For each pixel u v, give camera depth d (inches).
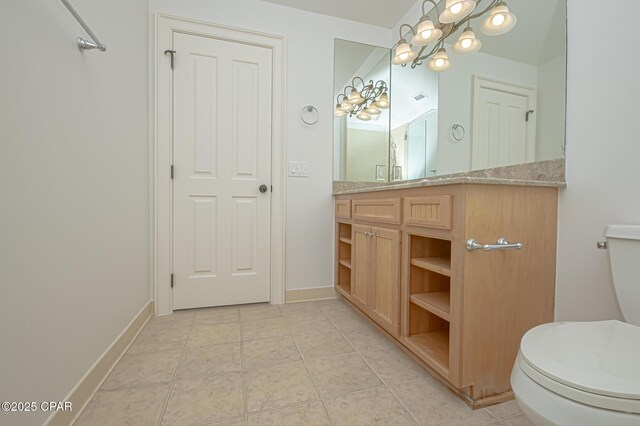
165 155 74.8
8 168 28.5
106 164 50.2
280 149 84.3
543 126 50.0
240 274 82.1
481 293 41.0
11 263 28.7
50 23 35.1
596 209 42.6
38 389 32.3
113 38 53.2
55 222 35.9
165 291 75.5
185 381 46.8
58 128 36.7
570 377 21.7
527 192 44.3
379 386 45.9
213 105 78.7
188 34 76.2
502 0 57.2
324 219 89.7
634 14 38.2
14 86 29.4
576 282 44.8
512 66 55.2
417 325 53.7
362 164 93.6
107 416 39.0
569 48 46.4
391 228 57.2
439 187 44.4
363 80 93.4
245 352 56.3
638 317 34.5
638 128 37.9
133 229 62.9
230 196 80.6
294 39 85.2
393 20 92.0
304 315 75.9
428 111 78.5
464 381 40.2
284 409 40.5
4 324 27.6
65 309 37.7
